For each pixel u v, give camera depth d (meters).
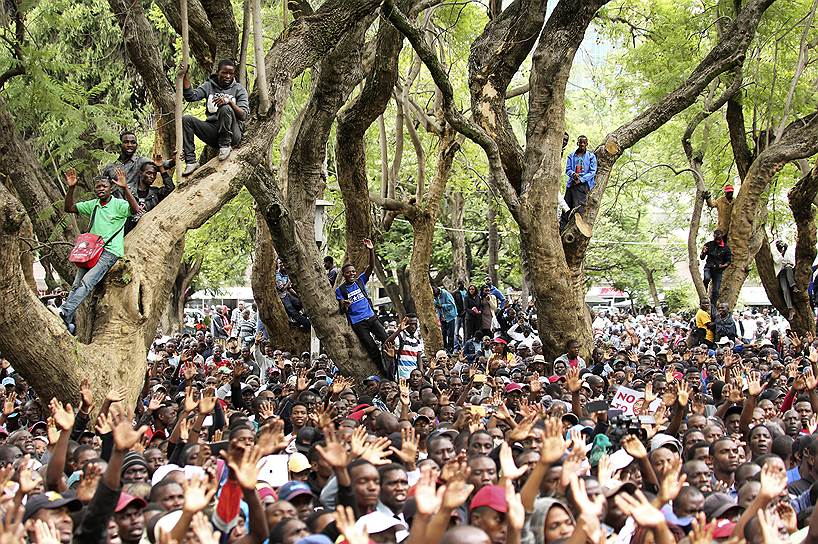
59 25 19.69
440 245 42.84
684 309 60.41
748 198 23.39
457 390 15.66
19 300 11.12
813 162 28.42
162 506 7.02
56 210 15.91
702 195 25.69
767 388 15.05
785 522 7.34
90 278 12.23
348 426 10.43
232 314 47.22
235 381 14.52
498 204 33.25
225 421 11.80
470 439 8.95
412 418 11.80
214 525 6.69
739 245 23.61
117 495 6.55
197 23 17.78
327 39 14.84
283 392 14.63
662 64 26.56
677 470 6.93
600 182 20.14
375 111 20.05
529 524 6.53
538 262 19.28
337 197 33.38
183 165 13.67
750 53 25.56
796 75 23.33
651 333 39.94
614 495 7.26
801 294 25.25
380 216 34.38
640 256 51.50
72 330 13.57
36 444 10.05
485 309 26.56
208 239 32.69
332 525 6.51
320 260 18.62
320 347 22.89
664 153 36.62
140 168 13.67
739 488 8.15
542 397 13.53
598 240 50.12
